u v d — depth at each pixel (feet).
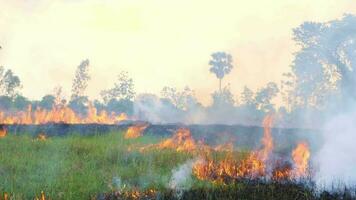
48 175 40.32
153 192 35.17
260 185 37.17
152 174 41.29
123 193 35.17
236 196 33.58
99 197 34.30
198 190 35.40
